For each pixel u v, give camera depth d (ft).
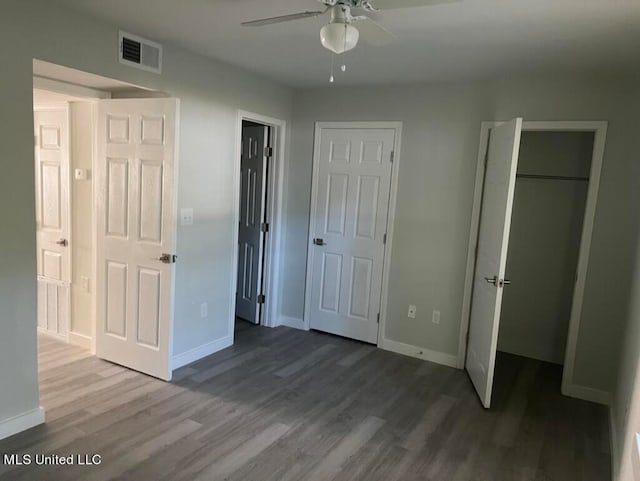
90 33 8.89
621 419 8.75
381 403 10.56
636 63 9.67
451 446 8.92
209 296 12.64
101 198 11.17
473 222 12.41
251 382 11.28
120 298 11.30
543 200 13.55
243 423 9.30
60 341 13.09
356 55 10.42
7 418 8.30
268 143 14.98
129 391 10.37
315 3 7.73
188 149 11.32
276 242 15.39
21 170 8.03
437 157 12.82
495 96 11.91
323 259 14.97
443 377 12.21
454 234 12.75
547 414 10.44
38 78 9.49
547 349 13.85
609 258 10.84
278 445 8.58
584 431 9.77
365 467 8.07
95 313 12.01
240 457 8.13
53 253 12.96
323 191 14.71
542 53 9.53
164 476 7.47
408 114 13.14
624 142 10.55
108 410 9.49
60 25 8.36
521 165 13.71
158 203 10.41
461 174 12.52
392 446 8.79
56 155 12.51
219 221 12.59
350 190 14.26
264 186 15.20
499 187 10.61
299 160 15.07
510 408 10.65
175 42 10.28
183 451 8.20
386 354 13.67
